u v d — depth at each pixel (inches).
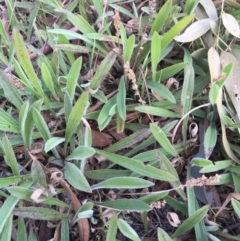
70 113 11.6
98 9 14.9
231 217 12.7
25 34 15.9
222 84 12.2
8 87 12.0
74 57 14.9
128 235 10.7
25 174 12.4
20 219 11.6
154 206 11.4
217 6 15.6
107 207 11.4
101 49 14.1
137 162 11.8
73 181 11.1
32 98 13.6
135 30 15.4
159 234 10.6
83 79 14.2
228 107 13.1
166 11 13.5
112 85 14.5
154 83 13.4
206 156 12.1
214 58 13.3
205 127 13.4
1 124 11.8
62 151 12.7
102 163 13.3
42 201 11.0
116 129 13.5
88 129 11.8
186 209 12.3
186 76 12.6
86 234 12.0
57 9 13.8
